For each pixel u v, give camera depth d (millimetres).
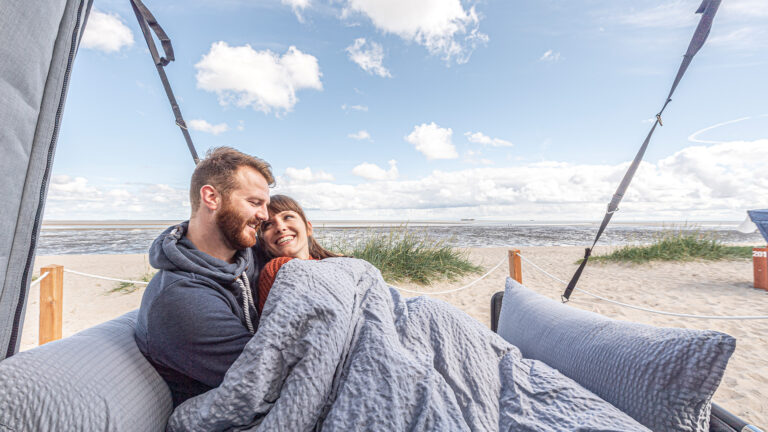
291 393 871
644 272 8203
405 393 933
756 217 4352
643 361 1081
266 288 1324
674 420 987
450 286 6895
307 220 1764
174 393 1141
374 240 7547
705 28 1955
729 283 6711
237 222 1226
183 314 1000
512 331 1719
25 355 849
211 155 1271
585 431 950
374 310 1182
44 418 755
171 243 1143
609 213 2660
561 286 7090
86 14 1076
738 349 3559
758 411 2439
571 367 1308
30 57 832
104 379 913
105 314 5195
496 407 1118
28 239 881
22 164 853
